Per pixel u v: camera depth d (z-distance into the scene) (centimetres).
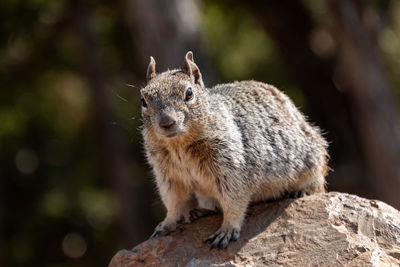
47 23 2020
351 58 1631
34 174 2384
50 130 2353
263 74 2197
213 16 2147
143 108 716
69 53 2159
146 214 2217
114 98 2077
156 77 736
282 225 696
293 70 2067
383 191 1686
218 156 702
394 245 653
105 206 2308
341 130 2034
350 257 630
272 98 795
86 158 2333
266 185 755
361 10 1599
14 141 2327
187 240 713
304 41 2036
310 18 2025
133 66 2173
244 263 657
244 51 2247
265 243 677
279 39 2052
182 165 718
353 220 681
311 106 2086
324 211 698
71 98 2297
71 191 2308
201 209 771
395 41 1956
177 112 681
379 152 1645
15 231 2362
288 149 768
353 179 1852
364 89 1628
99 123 2005
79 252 2362
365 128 1666
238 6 2094
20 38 2030
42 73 2173
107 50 2178
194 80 733
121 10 2042
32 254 2323
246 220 722
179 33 1421
